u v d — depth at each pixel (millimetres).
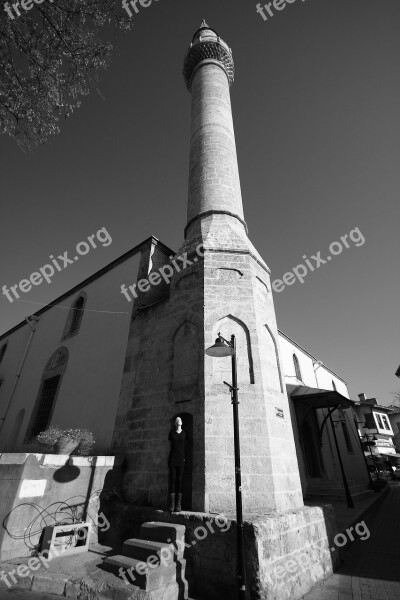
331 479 16109
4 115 5559
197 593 5035
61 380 13375
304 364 21734
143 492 7078
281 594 4816
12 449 13602
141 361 9227
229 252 9188
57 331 15992
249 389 7039
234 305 8148
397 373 23172
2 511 5836
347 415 23359
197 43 16734
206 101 14664
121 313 11617
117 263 13852
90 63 5848
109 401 9797
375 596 5191
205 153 12719
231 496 5895
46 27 5395
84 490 6980
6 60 5332
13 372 17719
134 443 7938
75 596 4703
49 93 5770
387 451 33156
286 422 7586
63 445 7508
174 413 7375
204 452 6285
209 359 7340
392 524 11102
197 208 11352
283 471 6668
